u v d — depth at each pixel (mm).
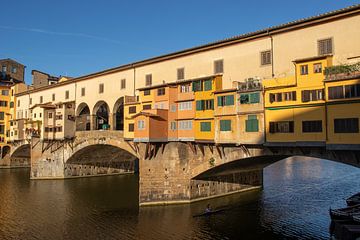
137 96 42688
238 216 33469
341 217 28078
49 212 35844
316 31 27625
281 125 27672
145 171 36906
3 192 46719
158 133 35906
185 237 27703
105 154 59781
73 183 54312
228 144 31938
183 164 36938
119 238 27594
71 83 55812
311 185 51156
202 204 37500
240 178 44844
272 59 30109
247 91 29797
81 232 29219
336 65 25844
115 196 43812
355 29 25484
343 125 24016
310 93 26062
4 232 29516
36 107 60281
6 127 76750
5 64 84125
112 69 46375
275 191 46031
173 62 38781
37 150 58719
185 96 35438
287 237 27703
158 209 35531
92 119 50656
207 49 35188
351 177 59750
